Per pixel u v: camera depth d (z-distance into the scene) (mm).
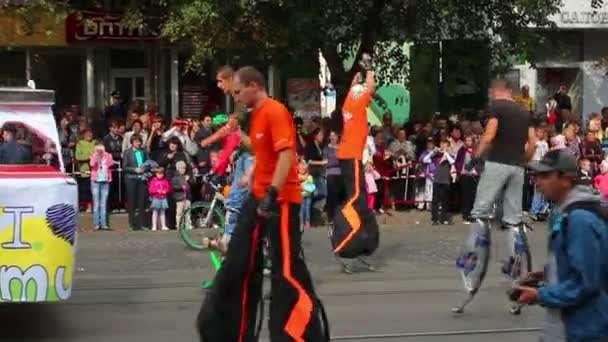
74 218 10758
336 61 26375
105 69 30766
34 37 29031
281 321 9102
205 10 23375
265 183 9383
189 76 31047
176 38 24469
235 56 25156
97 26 29094
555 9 26578
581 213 6289
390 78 27922
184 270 15930
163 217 21875
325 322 9219
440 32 26797
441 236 20328
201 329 9289
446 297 13469
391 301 13188
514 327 11625
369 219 15070
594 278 6215
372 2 25297
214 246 14055
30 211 10477
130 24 25969
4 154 13227
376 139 24672
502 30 26750
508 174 11992
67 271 10727
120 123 24125
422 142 25703
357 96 15227
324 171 22984
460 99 31906
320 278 15008
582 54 35781
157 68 30922
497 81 11984
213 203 18500
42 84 30438
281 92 29844
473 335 11219
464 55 27297
